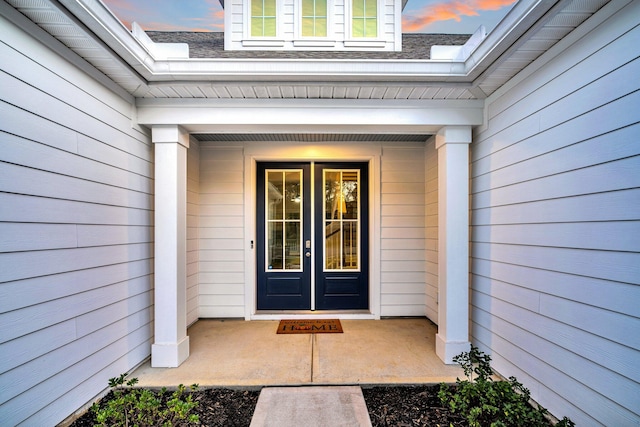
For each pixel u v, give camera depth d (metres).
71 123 1.73
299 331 3.22
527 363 1.93
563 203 1.65
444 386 1.98
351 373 2.30
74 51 1.75
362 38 3.27
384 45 3.28
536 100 1.87
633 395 1.28
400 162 3.72
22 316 1.42
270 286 3.80
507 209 2.15
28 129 1.46
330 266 3.83
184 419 1.76
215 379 2.21
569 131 1.61
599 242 1.44
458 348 2.47
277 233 3.83
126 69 1.97
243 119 2.45
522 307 1.99
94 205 1.92
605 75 1.41
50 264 1.58
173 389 2.09
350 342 2.93
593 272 1.47
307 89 2.31
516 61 1.90
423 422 1.73
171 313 2.45
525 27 1.59
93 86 1.91
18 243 1.41
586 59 1.51
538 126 1.85
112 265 2.08
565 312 1.63
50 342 1.57
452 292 2.50
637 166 1.27
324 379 2.21
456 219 2.50
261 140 3.64
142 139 2.48
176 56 2.26
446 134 2.50
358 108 2.46
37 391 1.50
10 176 1.37
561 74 1.67
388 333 3.17
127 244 2.26
